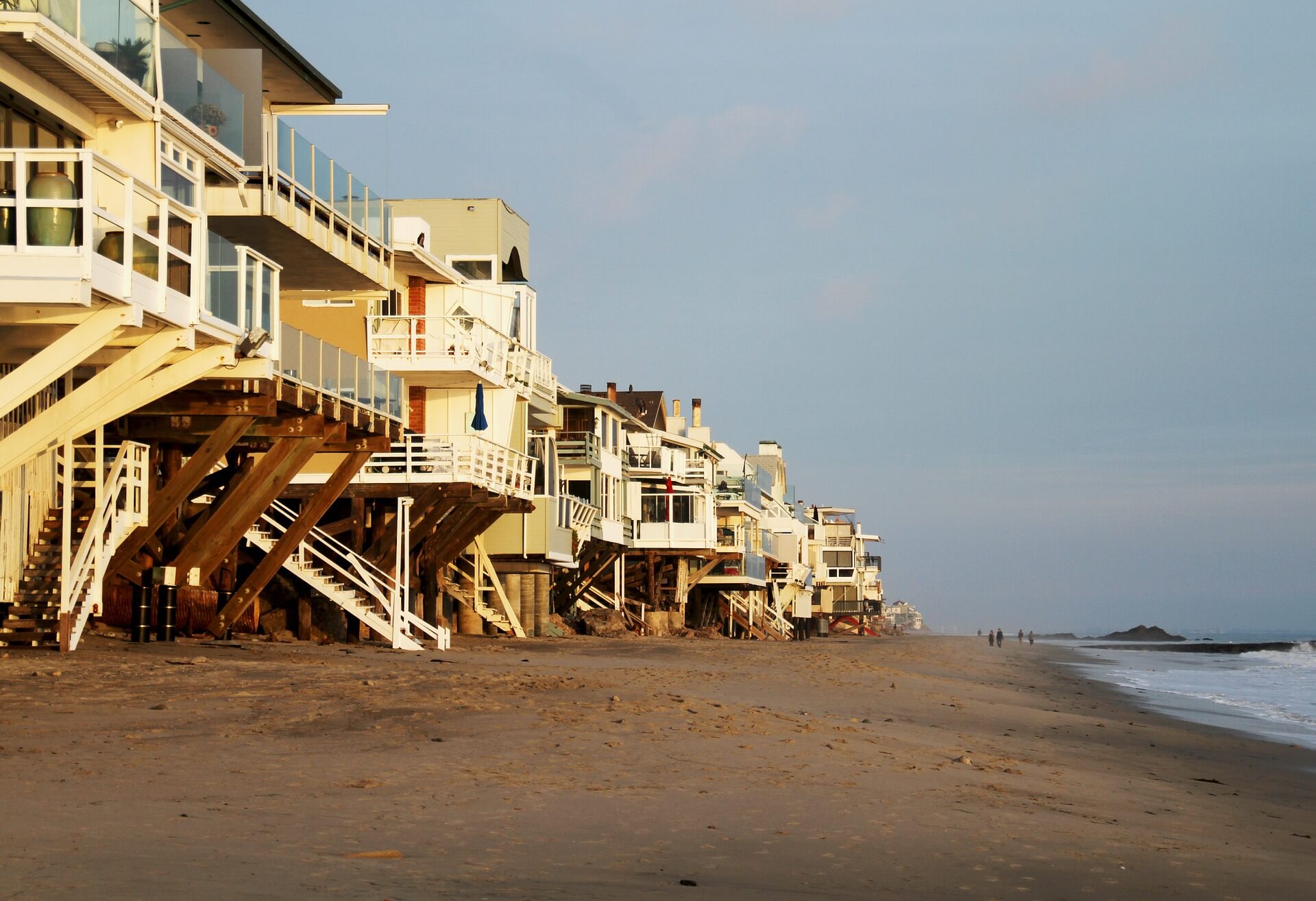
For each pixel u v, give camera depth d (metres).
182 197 22.67
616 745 14.34
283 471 26.89
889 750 16.34
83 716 14.91
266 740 13.80
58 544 23.27
